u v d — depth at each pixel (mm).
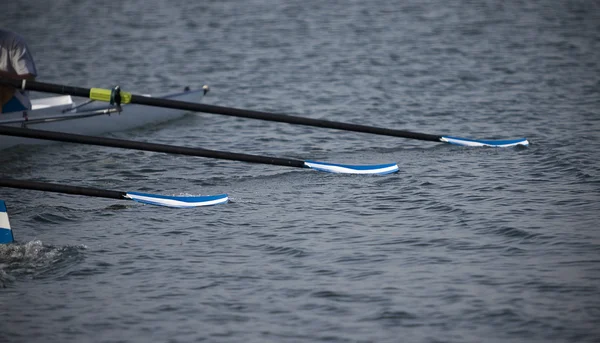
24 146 64062
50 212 47438
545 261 38188
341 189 51375
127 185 54812
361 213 46281
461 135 69438
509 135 67938
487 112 77562
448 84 93625
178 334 32219
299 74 103625
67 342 31781
